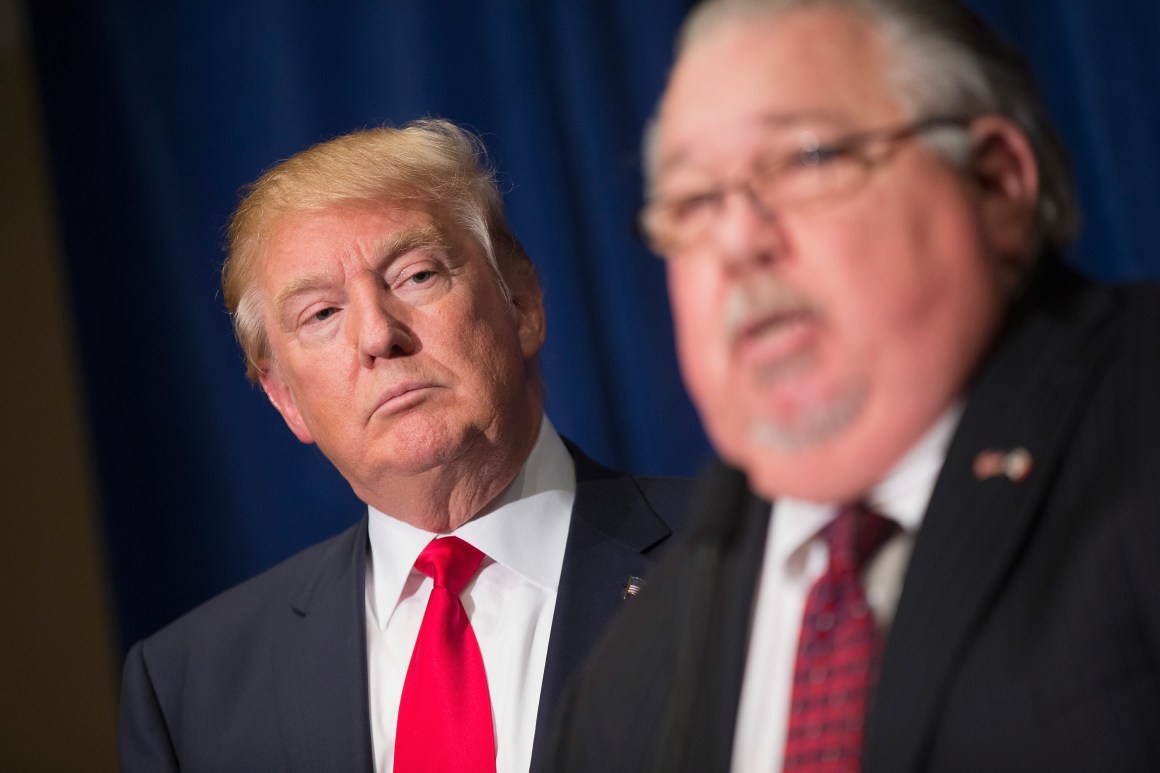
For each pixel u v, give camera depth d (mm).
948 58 1308
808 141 1272
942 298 1259
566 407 4883
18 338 6027
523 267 2990
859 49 1304
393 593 2848
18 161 6039
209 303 5301
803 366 1256
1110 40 4473
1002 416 1334
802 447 1273
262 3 5301
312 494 5207
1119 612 1221
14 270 6027
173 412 5293
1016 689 1230
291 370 2773
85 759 5871
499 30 5059
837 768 1311
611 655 1790
